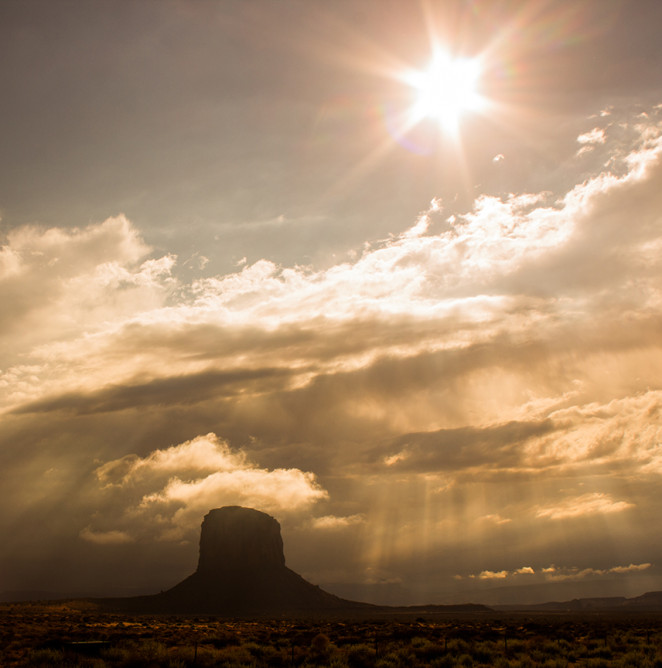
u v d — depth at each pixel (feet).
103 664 134.31
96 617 381.81
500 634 237.04
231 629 286.46
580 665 144.87
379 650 174.09
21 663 135.85
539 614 652.89
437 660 151.23
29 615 329.31
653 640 195.62
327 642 179.83
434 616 584.81
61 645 155.94
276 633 258.57
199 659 148.05
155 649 152.35
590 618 467.93
